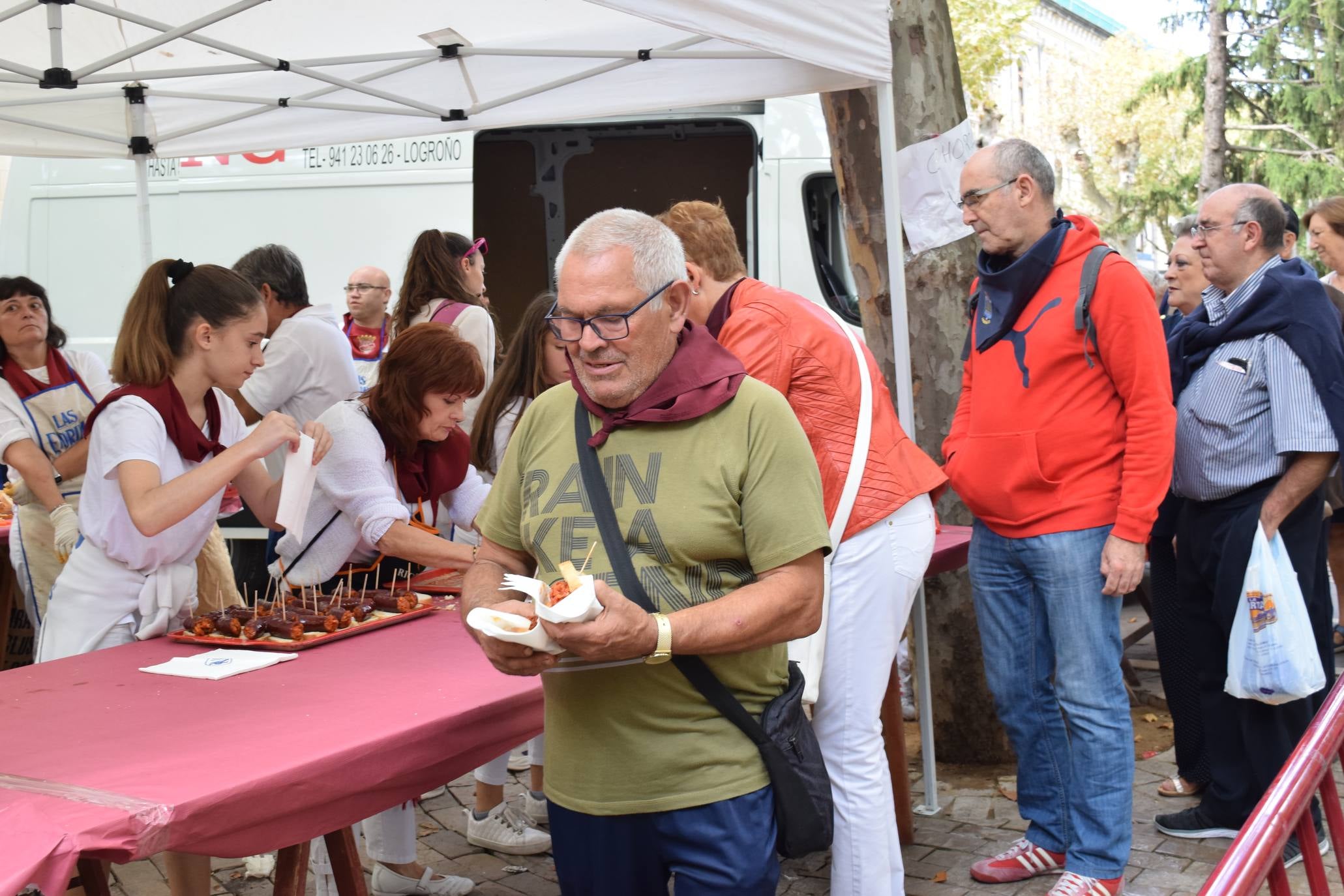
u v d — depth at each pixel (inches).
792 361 105.9
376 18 166.9
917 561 109.5
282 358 170.6
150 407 108.3
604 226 74.2
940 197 169.0
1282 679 129.0
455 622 115.8
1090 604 121.7
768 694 79.9
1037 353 121.3
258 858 140.8
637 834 77.4
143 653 103.8
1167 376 117.5
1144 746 182.9
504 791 165.2
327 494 123.6
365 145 282.7
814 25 129.3
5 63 140.7
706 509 74.6
